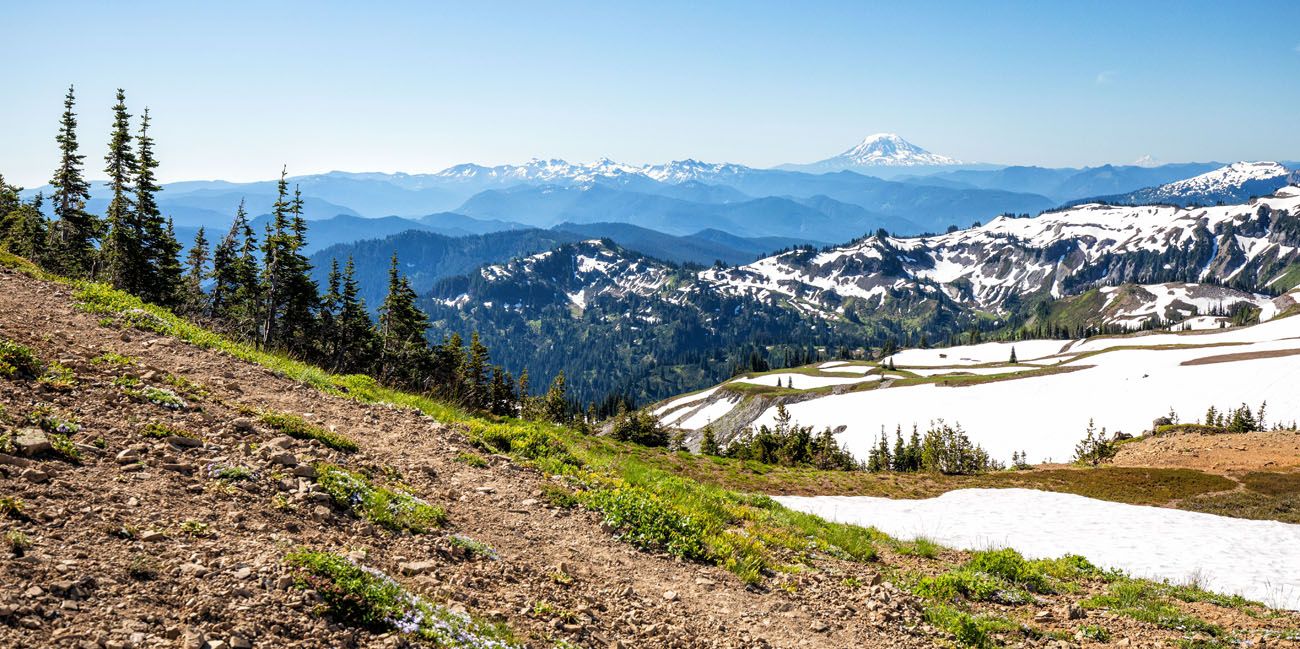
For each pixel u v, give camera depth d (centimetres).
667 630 957
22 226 6519
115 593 616
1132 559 3095
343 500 1008
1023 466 8238
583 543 1223
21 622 532
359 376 2242
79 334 1645
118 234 5697
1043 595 1619
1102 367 18175
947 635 1199
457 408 2484
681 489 1919
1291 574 2819
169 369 1553
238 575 702
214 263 6694
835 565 1566
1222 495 5225
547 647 802
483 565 979
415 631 711
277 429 1287
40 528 688
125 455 930
